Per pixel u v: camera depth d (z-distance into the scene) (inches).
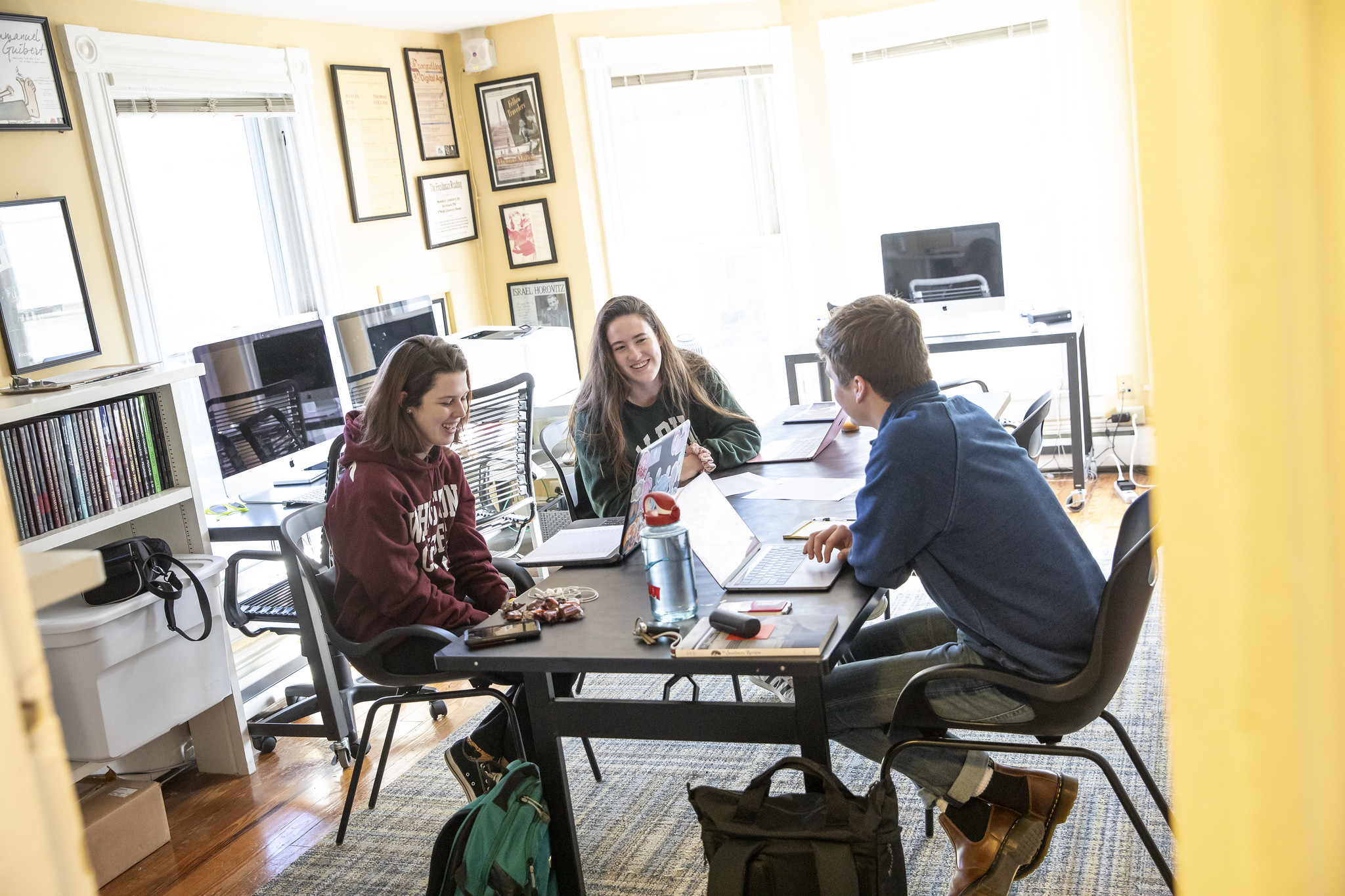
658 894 86.7
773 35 205.9
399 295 187.0
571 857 78.5
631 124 207.6
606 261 203.2
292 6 157.1
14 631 11.6
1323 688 14.5
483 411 136.6
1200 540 14.6
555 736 76.7
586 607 78.6
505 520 142.3
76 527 106.0
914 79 201.8
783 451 117.0
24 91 122.9
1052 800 72.3
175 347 150.4
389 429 96.0
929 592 72.4
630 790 104.6
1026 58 193.3
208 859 103.1
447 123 198.1
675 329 217.0
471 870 71.8
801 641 64.4
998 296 183.5
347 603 95.8
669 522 71.1
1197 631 14.8
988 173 200.5
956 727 71.5
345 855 100.0
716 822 66.1
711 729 71.3
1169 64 13.8
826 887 62.7
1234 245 13.6
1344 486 14.2
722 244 214.4
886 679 74.2
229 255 159.3
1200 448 14.4
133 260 136.3
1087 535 162.7
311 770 120.3
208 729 121.1
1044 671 67.9
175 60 143.9
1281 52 13.2
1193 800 15.3
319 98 170.7
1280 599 14.2
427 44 194.1
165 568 108.6
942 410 72.2
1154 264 14.5
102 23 134.7
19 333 121.4
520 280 205.9
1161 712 106.0
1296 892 14.8
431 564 98.7
